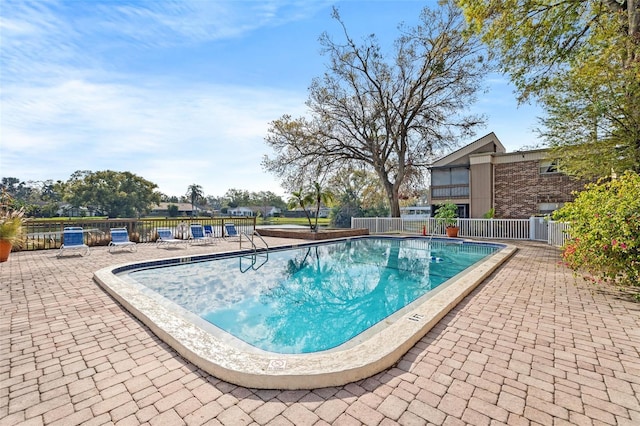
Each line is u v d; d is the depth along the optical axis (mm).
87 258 7906
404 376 2354
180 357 2693
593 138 7941
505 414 1903
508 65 9266
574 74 7816
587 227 4832
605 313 3744
